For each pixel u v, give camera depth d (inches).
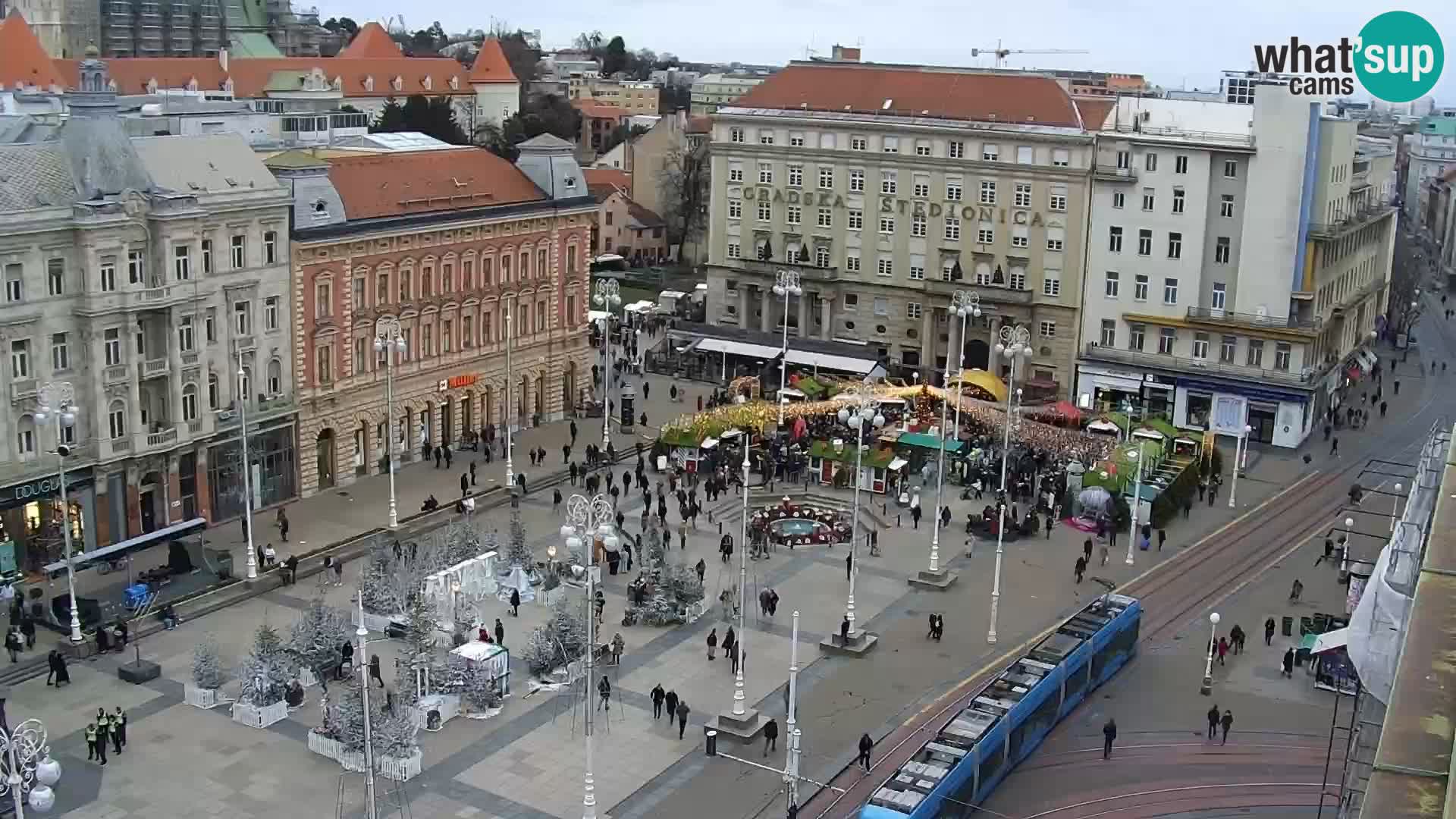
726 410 4731.8
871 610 3491.6
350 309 4224.9
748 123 5989.2
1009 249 5565.9
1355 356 5890.8
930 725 2849.4
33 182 3371.1
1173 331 5310.0
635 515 4128.9
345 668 2957.7
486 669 2866.6
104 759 2551.7
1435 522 1622.8
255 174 3927.2
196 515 3801.7
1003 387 5132.9
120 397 3528.5
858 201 5831.7
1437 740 1106.7
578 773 2600.9
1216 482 4517.7
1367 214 5733.3
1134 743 2780.5
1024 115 5516.7
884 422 4840.1
